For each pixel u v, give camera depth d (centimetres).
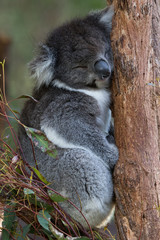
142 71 664
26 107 848
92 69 786
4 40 1614
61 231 648
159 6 695
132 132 662
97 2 2208
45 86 829
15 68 1839
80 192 743
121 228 656
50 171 774
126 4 694
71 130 768
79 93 801
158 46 671
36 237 759
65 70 805
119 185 673
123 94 686
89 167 744
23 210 692
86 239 645
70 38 814
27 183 662
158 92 651
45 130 774
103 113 836
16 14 2309
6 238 667
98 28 837
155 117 649
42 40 847
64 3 2308
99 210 749
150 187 629
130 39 683
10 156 693
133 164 652
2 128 795
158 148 644
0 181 646
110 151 753
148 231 617
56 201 652
